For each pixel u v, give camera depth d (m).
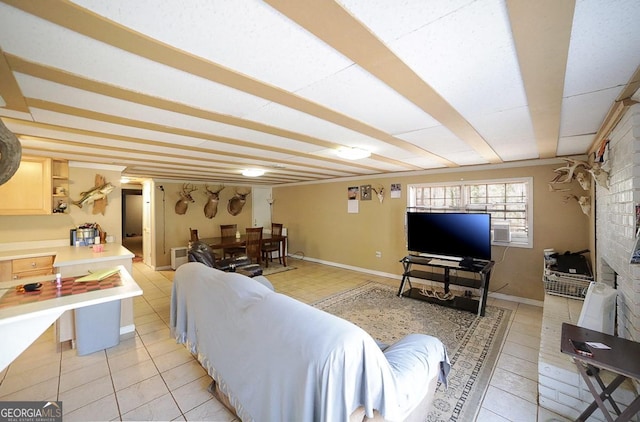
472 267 3.53
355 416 1.17
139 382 2.13
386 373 1.21
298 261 6.83
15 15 0.82
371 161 3.81
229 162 3.82
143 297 4.19
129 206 10.32
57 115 1.77
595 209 2.89
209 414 1.81
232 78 1.29
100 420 1.76
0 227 3.29
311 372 1.12
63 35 0.93
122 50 1.04
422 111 1.77
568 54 1.09
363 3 0.79
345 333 1.19
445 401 1.95
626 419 1.38
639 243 1.60
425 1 0.79
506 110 1.75
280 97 1.53
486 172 4.12
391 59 1.13
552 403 1.86
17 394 1.99
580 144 2.73
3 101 1.52
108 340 2.63
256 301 1.56
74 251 3.15
